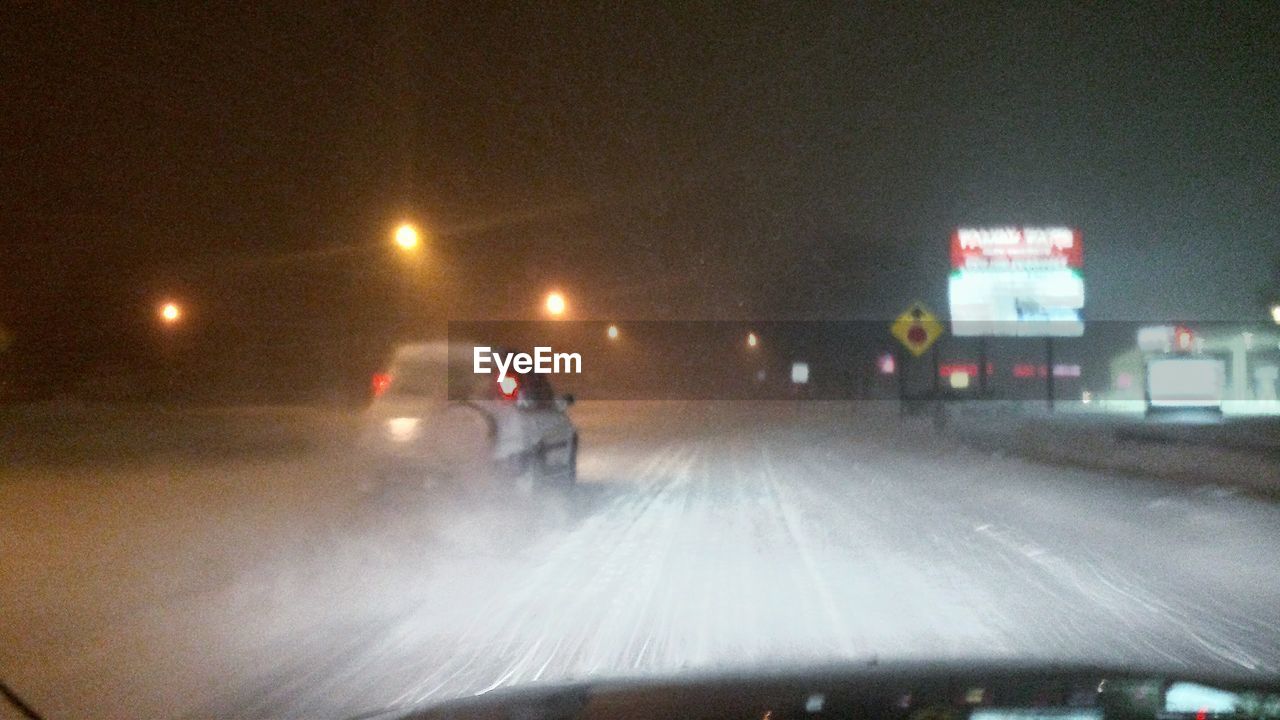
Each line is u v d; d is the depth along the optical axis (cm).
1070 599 1037
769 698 429
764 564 1226
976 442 3191
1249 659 811
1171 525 1527
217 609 1008
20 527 1488
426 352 1472
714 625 929
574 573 1173
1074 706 394
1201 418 3644
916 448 3033
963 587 1095
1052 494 1903
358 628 934
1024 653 823
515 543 1367
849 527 1510
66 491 1892
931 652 829
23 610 1005
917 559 1257
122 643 888
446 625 939
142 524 1512
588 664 805
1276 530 1479
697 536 1427
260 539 1388
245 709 719
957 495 1889
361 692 750
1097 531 1472
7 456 2608
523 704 445
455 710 441
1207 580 1130
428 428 1430
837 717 386
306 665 820
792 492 1936
